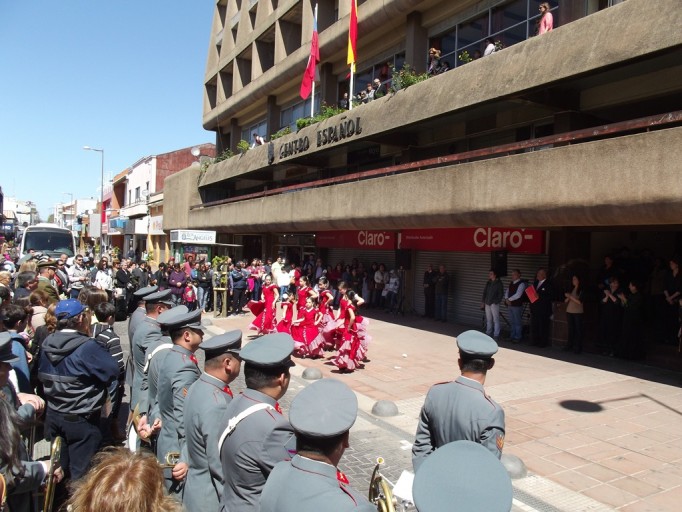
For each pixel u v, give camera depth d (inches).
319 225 747.4
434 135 677.9
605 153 372.8
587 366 418.9
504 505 71.6
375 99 697.6
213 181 1188.5
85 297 236.5
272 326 527.5
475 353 127.6
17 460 110.3
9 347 139.6
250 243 1217.4
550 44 439.8
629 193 356.5
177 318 161.3
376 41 794.2
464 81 524.7
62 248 1053.8
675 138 330.6
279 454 107.3
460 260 652.1
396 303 724.7
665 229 450.9
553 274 518.3
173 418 155.3
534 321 500.1
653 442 257.6
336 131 732.7
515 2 567.5
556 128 502.6
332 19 915.4
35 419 158.7
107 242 2266.2
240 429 109.8
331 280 836.0
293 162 906.1
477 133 616.4
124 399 318.7
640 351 436.5
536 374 393.1
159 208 1569.9
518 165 442.0
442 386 131.8
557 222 416.8
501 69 482.6
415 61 689.6
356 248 848.3
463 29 642.2
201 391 133.3
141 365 223.3
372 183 629.0
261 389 115.3
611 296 454.9
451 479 74.2
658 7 358.9
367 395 343.3
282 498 80.1
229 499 111.7
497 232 571.8
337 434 80.4
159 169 1690.5
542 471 224.5
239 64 1246.3
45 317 235.6
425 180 547.5
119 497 75.0
